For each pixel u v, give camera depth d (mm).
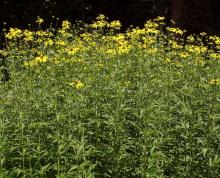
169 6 17875
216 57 9094
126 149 5828
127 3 19297
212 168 5305
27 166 5293
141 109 5660
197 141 5340
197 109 6238
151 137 5234
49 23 17016
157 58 8625
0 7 17125
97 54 8195
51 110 5934
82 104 5699
